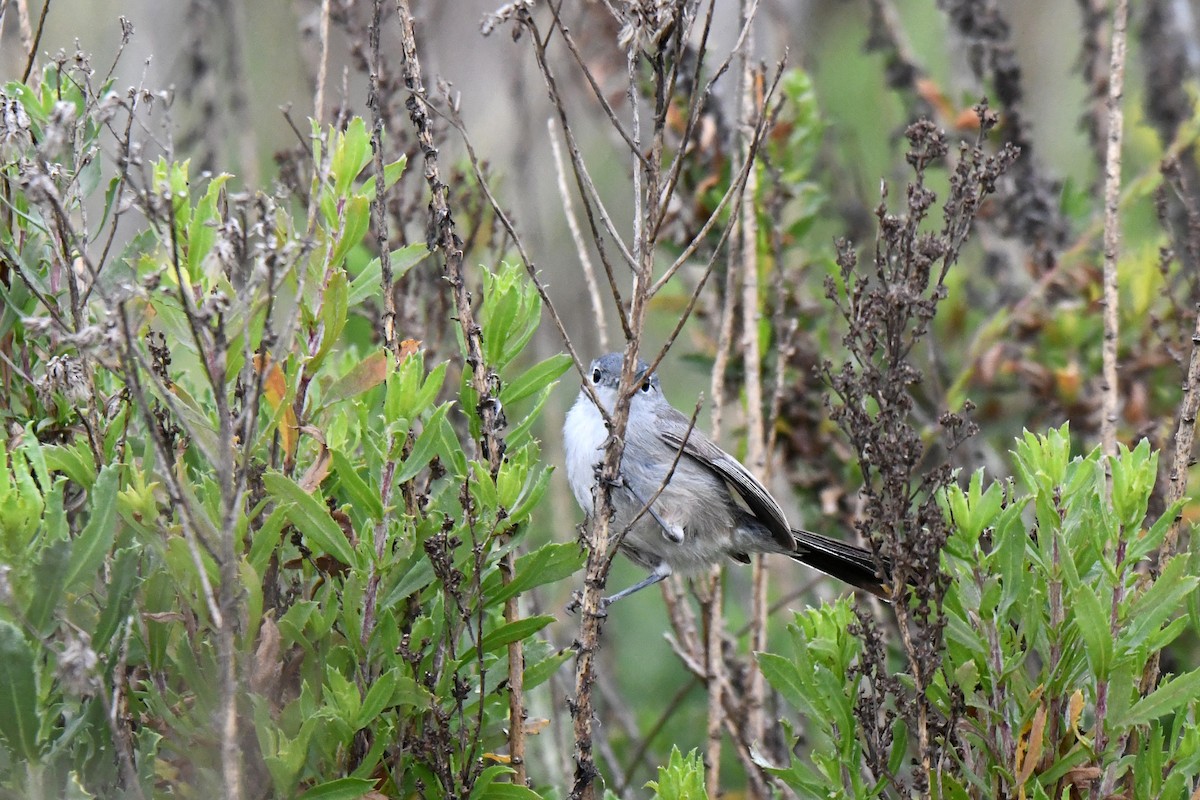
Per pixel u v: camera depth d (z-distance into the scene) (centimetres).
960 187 742
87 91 752
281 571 769
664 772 767
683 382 1703
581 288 1547
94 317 781
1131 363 1276
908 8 1873
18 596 632
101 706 646
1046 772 729
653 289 708
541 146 1694
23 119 717
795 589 1428
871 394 739
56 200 603
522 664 771
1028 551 757
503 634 734
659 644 1531
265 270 644
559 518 1330
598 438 1084
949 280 1448
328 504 765
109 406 767
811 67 1516
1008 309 1370
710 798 880
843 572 1090
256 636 710
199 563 602
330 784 677
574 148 678
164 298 736
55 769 635
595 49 1379
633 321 710
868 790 743
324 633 719
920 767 706
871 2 1461
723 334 1061
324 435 739
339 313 738
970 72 1483
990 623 747
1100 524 737
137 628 720
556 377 814
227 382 727
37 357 815
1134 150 1538
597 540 730
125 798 636
